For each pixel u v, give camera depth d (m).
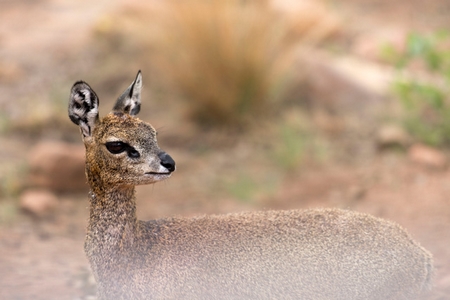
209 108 17.27
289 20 18.84
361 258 6.89
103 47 20.98
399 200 12.41
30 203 12.94
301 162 15.01
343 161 14.95
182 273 6.90
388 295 6.89
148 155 6.98
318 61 18.50
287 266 6.94
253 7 18.00
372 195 12.87
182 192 14.16
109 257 7.00
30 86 19.33
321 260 6.92
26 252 10.65
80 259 10.29
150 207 13.36
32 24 24.11
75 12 24.94
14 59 20.97
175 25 17.73
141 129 7.11
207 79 17.25
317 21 20.67
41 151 14.21
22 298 8.68
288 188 13.91
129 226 7.03
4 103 18.39
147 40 18.48
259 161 15.51
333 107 17.61
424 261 6.99
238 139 16.64
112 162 6.96
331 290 6.90
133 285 6.93
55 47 21.61
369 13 23.95
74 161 14.08
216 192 14.12
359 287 6.87
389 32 21.58
